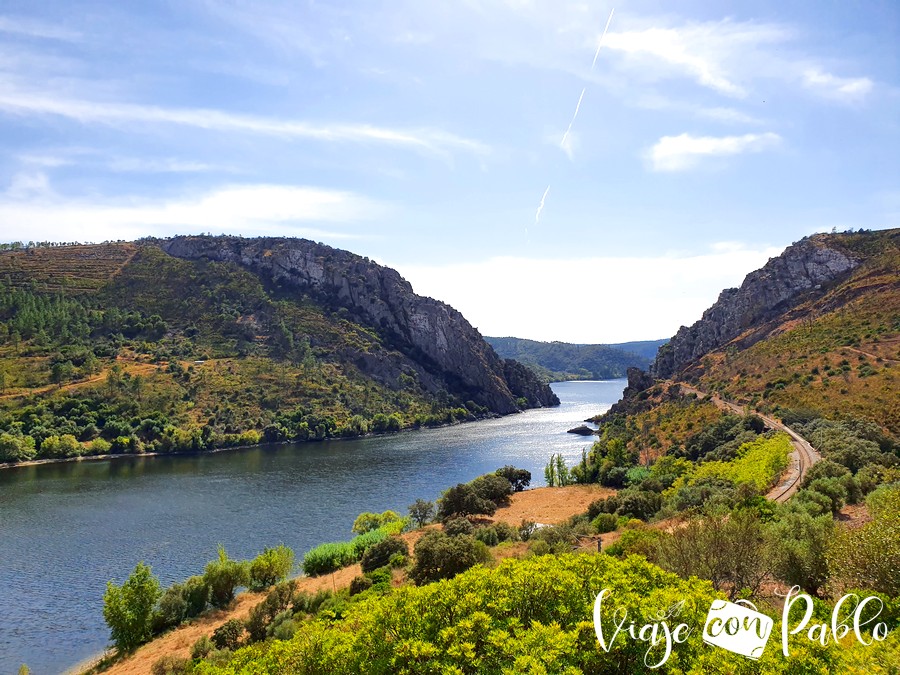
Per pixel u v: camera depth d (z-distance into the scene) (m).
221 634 40.44
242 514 86.50
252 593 55.09
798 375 109.00
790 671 11.50
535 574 15.79
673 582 16.36
